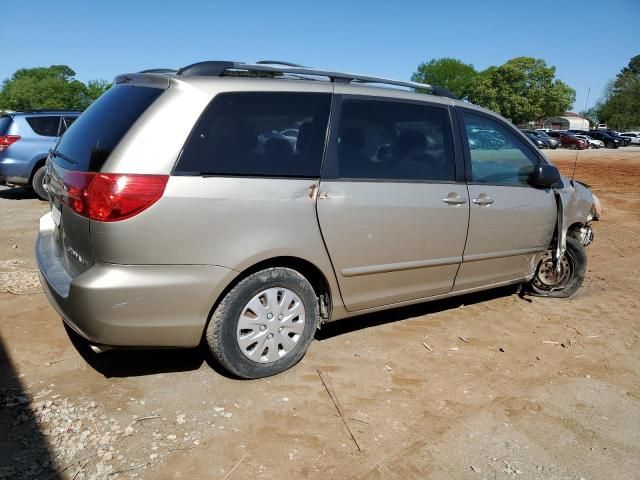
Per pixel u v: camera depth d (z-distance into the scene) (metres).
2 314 4.20
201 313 3.03
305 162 3.34
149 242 2.84
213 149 3.03
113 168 2.80
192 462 2.60
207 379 3.34
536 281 5.20
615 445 2.93
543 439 2.95
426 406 3.20
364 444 2.81
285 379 3.40
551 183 4.62
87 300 2.80
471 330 4.35
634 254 7.45
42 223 4.00
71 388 3.18
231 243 3.04
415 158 3.87
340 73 3.68
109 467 2.53
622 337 4.38
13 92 87.69
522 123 81.69
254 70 3.34
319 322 3.68
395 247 3.74
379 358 3.76
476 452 2.81
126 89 3.38
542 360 3.89
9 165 9.75
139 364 3.49
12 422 2.82
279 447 2.75
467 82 98.94
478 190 4.19
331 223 3.40
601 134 52.16
